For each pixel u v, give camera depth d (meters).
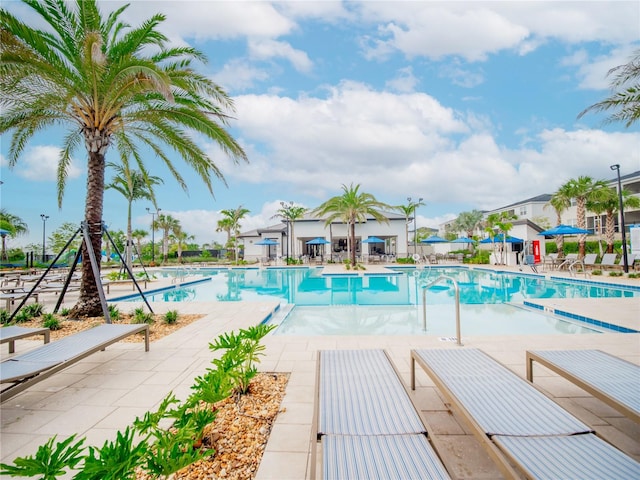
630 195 20.72
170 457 1.76
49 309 8.69
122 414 2.97
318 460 2.21
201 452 2.09
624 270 14.89
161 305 8.79
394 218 32.16
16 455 2.39
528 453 1.70
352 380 2.66
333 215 25.53
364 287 14.05
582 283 13.35
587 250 23.75
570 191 20.61
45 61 6.06
